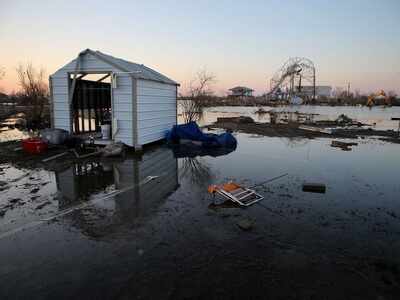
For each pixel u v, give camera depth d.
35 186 5.65
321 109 41.00
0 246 3.43
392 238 3.80
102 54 9.21
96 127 11.34
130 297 2.58
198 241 3.61
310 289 2.73
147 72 11.04
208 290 2.69
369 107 44.34
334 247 3.53
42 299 2.54
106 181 6.09
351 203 5.08
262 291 2.69
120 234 3.76
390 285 2.82
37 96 19.98
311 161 8.48
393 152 10.05
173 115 12.52
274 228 4.02
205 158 8.73
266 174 6.96
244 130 16.17
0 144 9.79
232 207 4.76
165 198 5.13
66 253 3.29
